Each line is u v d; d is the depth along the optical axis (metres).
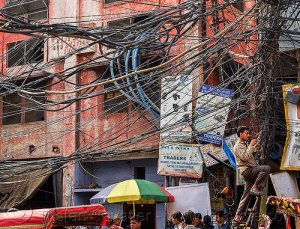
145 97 19.08
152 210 21.61
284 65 18.81
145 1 23.28
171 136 20.47
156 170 22.78
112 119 23.45
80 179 23.80
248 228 13.12
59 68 24.30
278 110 17.50
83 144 23.83
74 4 24.83
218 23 18.02
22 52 25.08
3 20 12.25
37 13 25.81
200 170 20.16
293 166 16.80
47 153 24.58
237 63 20.06
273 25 14.98
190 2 15.03
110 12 24.14
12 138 25.62
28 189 23.84
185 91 20.34
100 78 20.59
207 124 19.91
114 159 23.00
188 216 14.20
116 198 17.83
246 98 16.64
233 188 20.66
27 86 16.06
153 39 15.07
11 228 11.42
